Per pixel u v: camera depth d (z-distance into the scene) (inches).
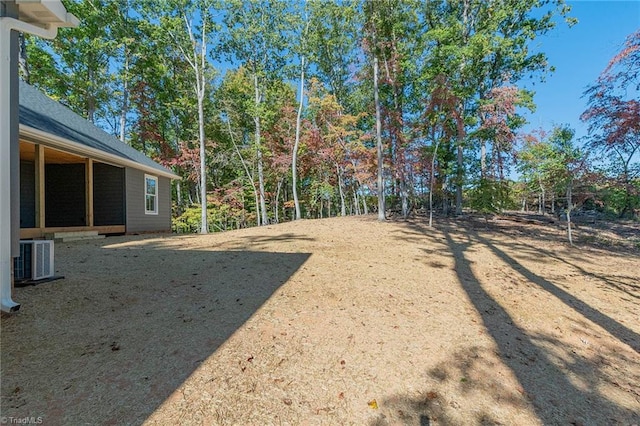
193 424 71.1
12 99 118.9
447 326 134.2
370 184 718.5
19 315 114.5
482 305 162.2
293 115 793.6
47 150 316.5
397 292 169.2
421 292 173.3
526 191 613.6
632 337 142.6
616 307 177.5
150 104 740.0
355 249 279.3
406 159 522.6
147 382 83.8
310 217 1085.1
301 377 92.2
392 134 560.7
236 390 83.8
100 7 572.7
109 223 405.4
